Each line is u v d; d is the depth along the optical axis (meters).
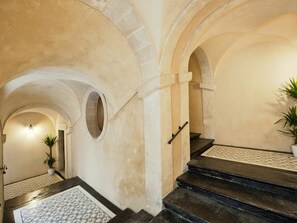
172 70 2.29
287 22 2.47
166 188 2.24
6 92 3.16
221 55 3.49
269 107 3.38
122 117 2.81
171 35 1.96
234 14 2.18
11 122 6.79
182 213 1.97
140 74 2.31
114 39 2.12
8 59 1.78
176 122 2.46
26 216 3.01
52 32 1.80
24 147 7.13
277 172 2.32
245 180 2.21
